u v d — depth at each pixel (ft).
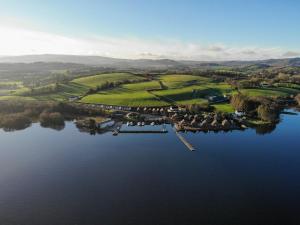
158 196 313.32
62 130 571.69
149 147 476.95
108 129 581.53
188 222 267.59
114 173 370.73
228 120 630.33
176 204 297.74
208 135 550.36
